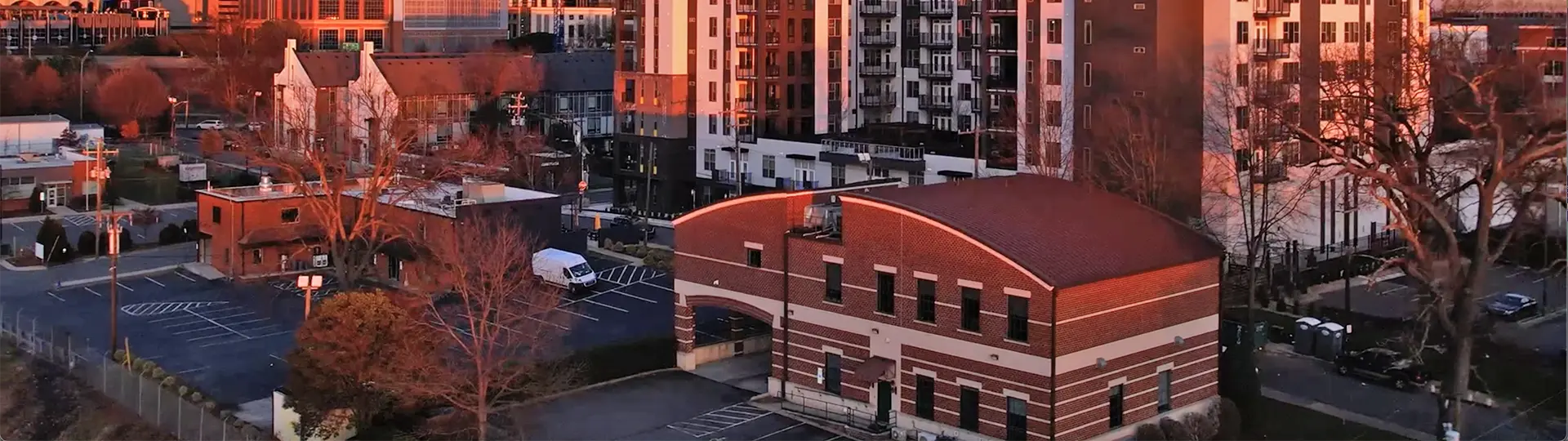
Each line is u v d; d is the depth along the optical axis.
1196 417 68.00
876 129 148.50
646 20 151.62
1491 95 73.06
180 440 72.75
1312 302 96.06
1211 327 70.62
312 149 119.12
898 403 69.31
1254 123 96.38
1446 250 77.56
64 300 104.88
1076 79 110.38
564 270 103.44
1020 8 115.50
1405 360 77.69
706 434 69.56
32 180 144.00
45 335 93.25
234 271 112.44
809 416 72.12
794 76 148.75
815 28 149.62
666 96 149.88
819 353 73.06
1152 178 96.19
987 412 65.50
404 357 67.12
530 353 77.19
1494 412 71.12
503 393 68.81
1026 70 115.62
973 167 122.12
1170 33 104.56
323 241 114.88
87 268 116.81
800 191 76.00
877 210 69.31
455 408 70.06
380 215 110.44
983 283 65.06
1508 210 91.25
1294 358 82.94
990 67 126.00
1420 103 88.25
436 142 176.38
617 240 127.50
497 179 147.75
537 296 88.25
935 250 66.94
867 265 70.12
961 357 66.31
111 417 76.81
